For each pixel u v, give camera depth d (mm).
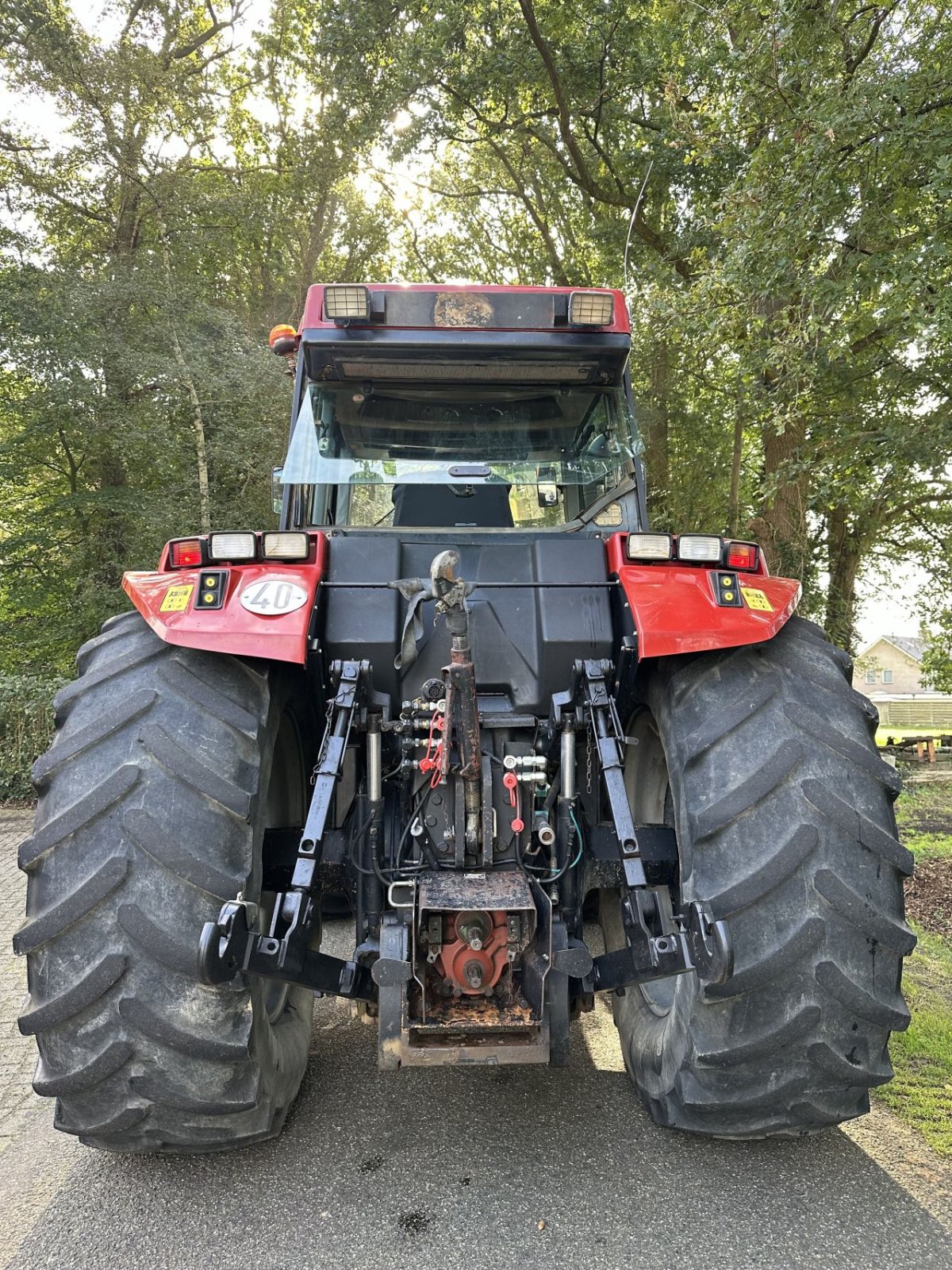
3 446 13266
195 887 2045
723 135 8594
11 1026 3889
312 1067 3139
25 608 13883
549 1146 2590
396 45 15570
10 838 8016
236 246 17297
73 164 14570
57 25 13766
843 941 2061
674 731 2359
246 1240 2201
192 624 2299
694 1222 2230
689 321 9219
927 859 6695
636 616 2367
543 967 2207
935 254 6723
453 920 2281
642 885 2174
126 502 13750
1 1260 2174
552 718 2637
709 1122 2256
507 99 16047
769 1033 2064
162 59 15445
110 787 2104
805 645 2549
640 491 3428
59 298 13156
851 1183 2395
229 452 14180
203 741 2193
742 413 13188
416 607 2502
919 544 17906
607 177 16594
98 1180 2479
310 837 2176
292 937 2049
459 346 3217
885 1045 2158
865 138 7129
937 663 18375
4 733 9773
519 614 2744
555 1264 2088
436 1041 2227
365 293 3137
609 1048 3273
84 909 2023
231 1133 2234
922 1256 2105
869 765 2209
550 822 2580
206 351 14664
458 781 2461
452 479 3307
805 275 7852
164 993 2021
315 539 2535
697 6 8750
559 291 3242
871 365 10156
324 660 2562
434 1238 2186
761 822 2131
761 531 14352
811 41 7801
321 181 18125
